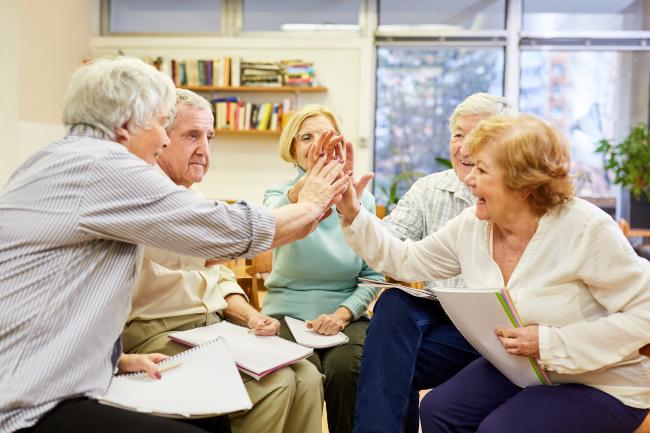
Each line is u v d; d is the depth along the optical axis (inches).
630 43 257.3
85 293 47.4
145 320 69.5
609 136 263.9
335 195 60.5
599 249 53.3
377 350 63.6
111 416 46.0
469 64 267.0
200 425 58.2
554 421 53.0
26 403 44.4
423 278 67.9
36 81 229.9
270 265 98.7
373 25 266.4
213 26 272.8
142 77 52.0
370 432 61.5
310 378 66.2
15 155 219.6
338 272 83.0
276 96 261.3
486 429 55.0
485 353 59.3
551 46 261.3
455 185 81.3
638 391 54.3
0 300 45.3
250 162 264.7
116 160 47.9
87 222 46.4
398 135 272.4
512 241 59.0
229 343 65.7
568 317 55.4
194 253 50.7
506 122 56.4
